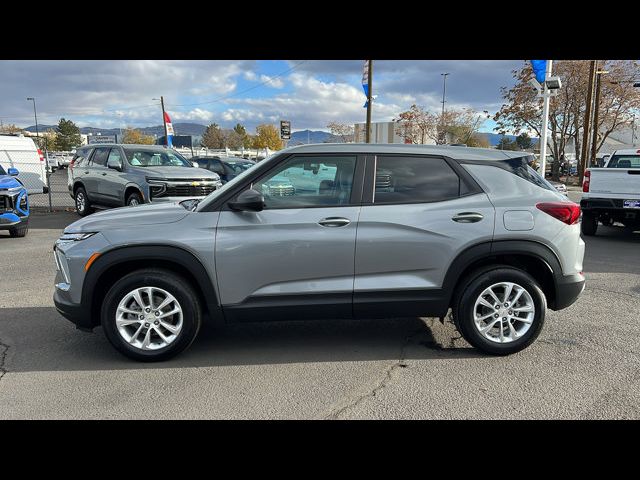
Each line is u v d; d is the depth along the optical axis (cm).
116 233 398
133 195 1133
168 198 1084
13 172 1090
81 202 1366
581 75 3597
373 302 409
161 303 407
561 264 416
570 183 3338
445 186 417
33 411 329
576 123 3831
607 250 927
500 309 418
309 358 420
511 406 335
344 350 438
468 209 409
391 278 410
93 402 342
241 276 401
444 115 4503
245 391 358
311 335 477
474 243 405
